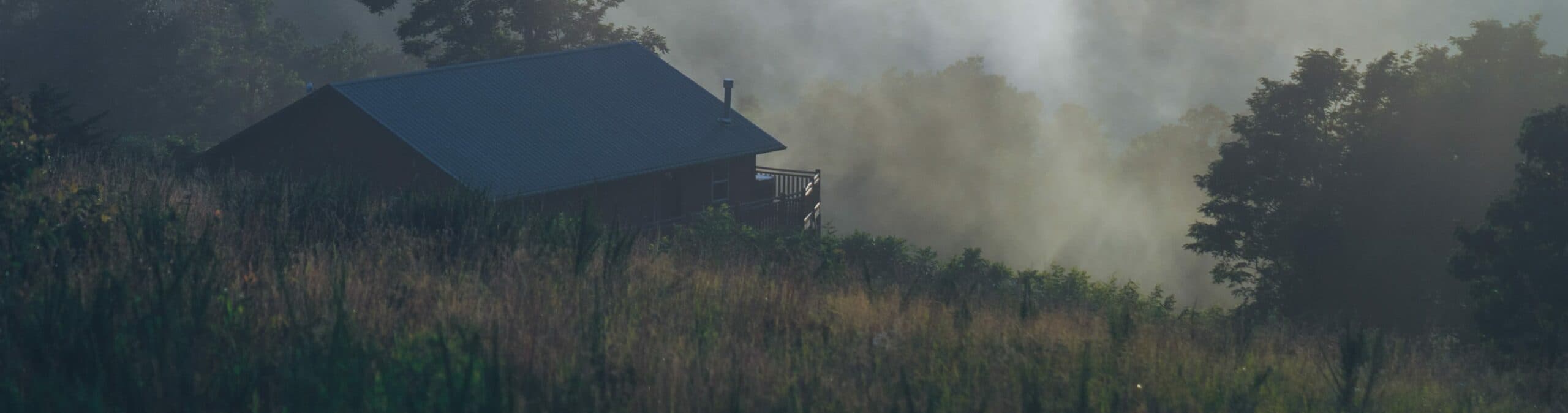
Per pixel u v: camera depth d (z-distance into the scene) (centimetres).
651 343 1371
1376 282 6475
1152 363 1616
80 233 1622
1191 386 1555
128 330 1184
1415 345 2631
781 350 1455
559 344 1313
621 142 5691
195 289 1295
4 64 13712
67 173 2284
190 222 1903
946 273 3434
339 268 1625
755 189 6600
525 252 1889
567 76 6203
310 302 1399
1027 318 1984
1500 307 3838
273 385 1090
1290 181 6712
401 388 1103
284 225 2005
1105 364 1562
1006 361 1511
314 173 5388
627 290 1744
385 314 1397
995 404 1285
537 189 4969
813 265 2617
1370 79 6775
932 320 1784
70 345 1120
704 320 1619
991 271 4278
